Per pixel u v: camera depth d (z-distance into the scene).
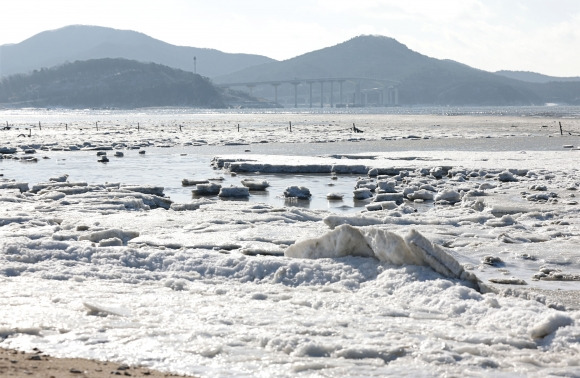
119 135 69.00
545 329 7.50
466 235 15.45
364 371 6.45
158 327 7.76
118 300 8.96
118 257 11.53
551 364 6.77
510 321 8.02
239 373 6.38
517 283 11.11
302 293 9.59
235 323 7.98
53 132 76.62
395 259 10.34
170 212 18.92
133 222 16.89
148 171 34.06
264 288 9.93
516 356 6.93
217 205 20.19
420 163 34.84
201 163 38.53
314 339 7.30
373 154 40.41
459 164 34.25
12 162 39.25
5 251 11.66
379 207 20.88
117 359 6.70
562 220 17.47
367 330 7.75
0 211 18.64
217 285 10.15
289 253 11.75
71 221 16.95
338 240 11.19
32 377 5.91
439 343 7.20
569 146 49.16
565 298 10.02
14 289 9.58
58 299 8.96
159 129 85.25
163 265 11.29
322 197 25.12
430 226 16.50
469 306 8.56
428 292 9.18
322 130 80.56
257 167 34.00
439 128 86.88
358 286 9.95
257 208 19.69
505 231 15.94
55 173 32.97
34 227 15.79
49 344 7.12
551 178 28.59
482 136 65.31
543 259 12.90
